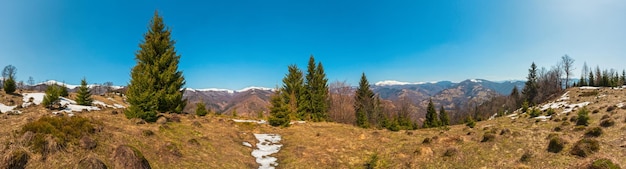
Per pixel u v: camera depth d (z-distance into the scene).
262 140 22.67
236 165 15.76
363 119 47.25
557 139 14.29
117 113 23.17
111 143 12.90
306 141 22.64
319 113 46.25
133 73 26.33
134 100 20.30
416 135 23.78
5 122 14.46
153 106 20.77
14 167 9.48
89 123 13.58
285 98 45.44
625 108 24.38
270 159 17.97
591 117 24.80
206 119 26.83
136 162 11.34
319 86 48.62
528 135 17.02
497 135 18.19
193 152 15.69
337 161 17.47
